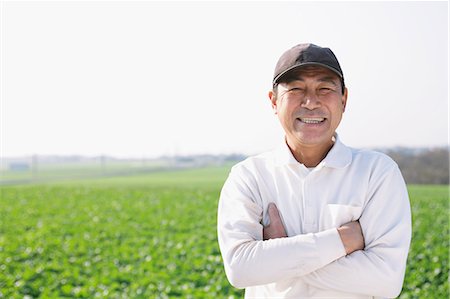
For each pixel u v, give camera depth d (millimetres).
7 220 14352
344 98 2719
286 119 2572
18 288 7227
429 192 21609
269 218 2672
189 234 11312
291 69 2504
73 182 30250
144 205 17250
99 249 9617
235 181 2785
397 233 2551
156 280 7418
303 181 2635
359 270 2463
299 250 2445
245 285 2525
